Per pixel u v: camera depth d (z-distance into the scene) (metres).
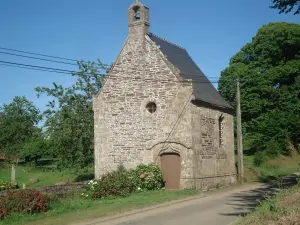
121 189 17.66
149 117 20.33
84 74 26.31
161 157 20.00
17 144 37.91
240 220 10.07
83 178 29.81
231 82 37.84
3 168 42.38
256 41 38.47
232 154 23.81
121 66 21.50
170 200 15.66
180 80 19.72
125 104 21.11
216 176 21.28
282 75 36.72
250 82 37.38
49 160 51.34
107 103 21.67
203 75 23.80
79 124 26.42
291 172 30.36
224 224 10.87
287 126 37.53
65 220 11.81
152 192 17.95
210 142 21.06
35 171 39.88
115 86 21.55
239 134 24.50
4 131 37.19
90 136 26.44
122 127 21.05
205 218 11.94
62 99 27.05
